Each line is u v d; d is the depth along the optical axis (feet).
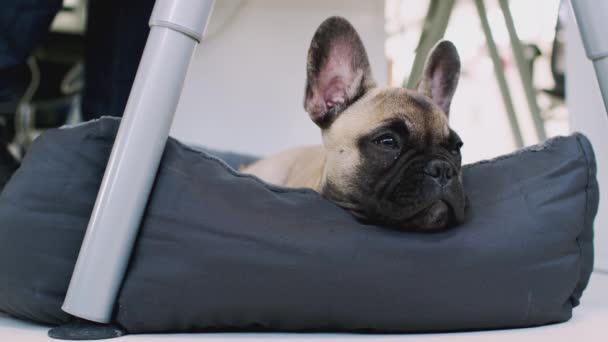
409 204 3.52
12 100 4.84
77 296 3.34
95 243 3.35
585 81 4.94
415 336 3.45
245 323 3.46
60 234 3.51
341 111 4.02
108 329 3.37
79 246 3.52
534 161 3.77
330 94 4.09
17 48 4.52
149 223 3.45
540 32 7.35
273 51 6.63
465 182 3.71
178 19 3.38
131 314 3.40
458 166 3.74
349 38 4.14
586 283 3.80
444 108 4.26
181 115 6.66
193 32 3.41
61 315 3.49
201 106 6.66
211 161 3.57
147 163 3.40
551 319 3.67
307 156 4.76
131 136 3.38
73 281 3.36
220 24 6.61
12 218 3.53
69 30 5.97
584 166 3.77
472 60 8.01
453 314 3.48
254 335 3.44
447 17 5.08
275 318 3.43
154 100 3.39
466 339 3.39
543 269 3.59
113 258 3.36
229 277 3.39
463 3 7.64
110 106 5.51
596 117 4.88
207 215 3.44
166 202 3.46
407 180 3.58
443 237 3.50
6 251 3.52
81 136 3.58
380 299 3.42
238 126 6.65
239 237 3.41
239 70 6.64
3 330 3.45
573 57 5.04
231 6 6.60
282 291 3.39
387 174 3.69
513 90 7.38
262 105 6.65
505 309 3.53
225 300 3.40
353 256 3.41
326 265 3.39
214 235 3.41
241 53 6.64
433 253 3.45
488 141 8.07
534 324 3.63
